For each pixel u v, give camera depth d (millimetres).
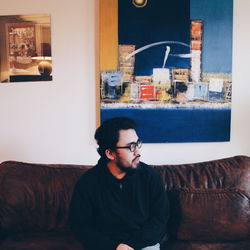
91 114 2002
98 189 1418
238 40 1993
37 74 1964
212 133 2012
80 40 1951
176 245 1509
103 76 1931
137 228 1438
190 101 1978
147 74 1945
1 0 1922
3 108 1990
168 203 1501
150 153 2031
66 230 1630
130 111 1960
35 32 1939
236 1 1965
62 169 1721
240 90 2025
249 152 2053
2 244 1540
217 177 1668
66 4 1930
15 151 2018
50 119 2000
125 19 1905
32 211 1614
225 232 1464
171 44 1936
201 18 1935
